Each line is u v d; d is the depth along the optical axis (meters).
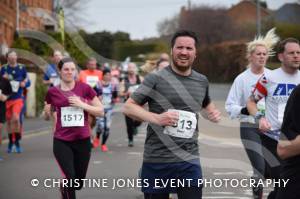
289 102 6.47
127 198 11.77
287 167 6.54
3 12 41.09
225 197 11.71
